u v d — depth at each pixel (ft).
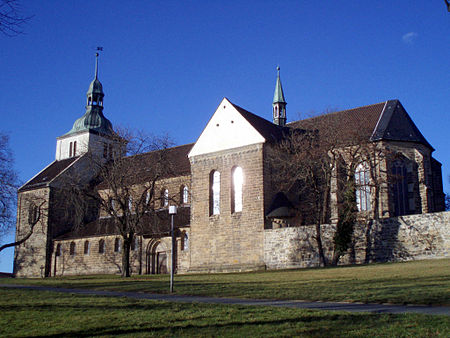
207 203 202.49
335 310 70.90
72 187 213.25
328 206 190.80
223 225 196.65
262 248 185.68
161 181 236.63
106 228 236.22
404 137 195.00
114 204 245.45
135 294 105.81
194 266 201.16
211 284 118.32
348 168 180.55
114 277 184.44
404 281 101.55
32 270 259.80
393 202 192.13
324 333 56.95
